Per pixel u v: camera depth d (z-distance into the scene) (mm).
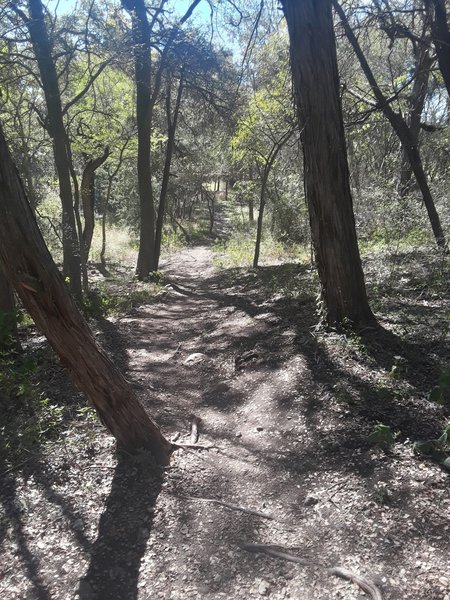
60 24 10383
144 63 13031
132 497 3490
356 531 2990
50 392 5309
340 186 5746
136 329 8695
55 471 3795
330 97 5527
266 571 2789
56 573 2820
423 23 9375
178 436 4461
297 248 19188
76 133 15336
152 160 25016
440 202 13055
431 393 3836
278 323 7508
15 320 6418
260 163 19797
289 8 5469
